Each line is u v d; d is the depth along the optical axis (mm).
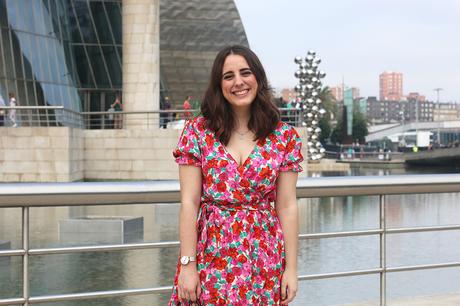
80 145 38062
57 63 45625
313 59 51562
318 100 52094
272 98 4055
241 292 3896
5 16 41906
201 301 3955
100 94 51375
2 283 12367
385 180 5426
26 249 4715
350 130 101625
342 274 5645
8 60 41688
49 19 45469
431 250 16016
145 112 38219
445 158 80750
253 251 3934
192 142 3977
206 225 3963
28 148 34906
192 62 64188
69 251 4758
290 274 4051
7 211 25000
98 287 12102
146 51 41906
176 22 64062
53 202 4582
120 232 18141
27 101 42594
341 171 55156
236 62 3982
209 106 3998
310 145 53562
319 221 22812
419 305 6496
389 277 12859
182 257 3945
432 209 27797
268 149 3986
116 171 38906
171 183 4789
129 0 42000
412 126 189250
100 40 51281
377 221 22656
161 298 11523
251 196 3957
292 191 4094
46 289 11922
